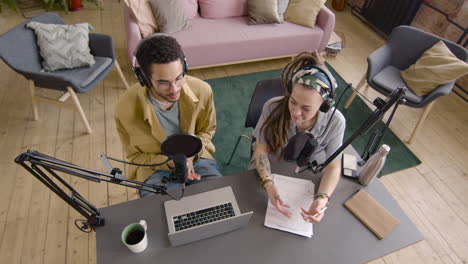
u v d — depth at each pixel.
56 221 1.76
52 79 1.89
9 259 1.60
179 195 1.14
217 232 1.04
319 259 1.03
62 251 1.65
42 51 2.04
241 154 2.23
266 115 1.30
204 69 2.92
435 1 3.04
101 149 2.13
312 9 2.84
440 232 1.93
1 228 1.70
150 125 1.31
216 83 2.77
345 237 1.09
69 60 2.10
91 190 1.91
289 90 1.15
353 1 4.05
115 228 1.04
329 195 1.17
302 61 1.08
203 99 1.38
